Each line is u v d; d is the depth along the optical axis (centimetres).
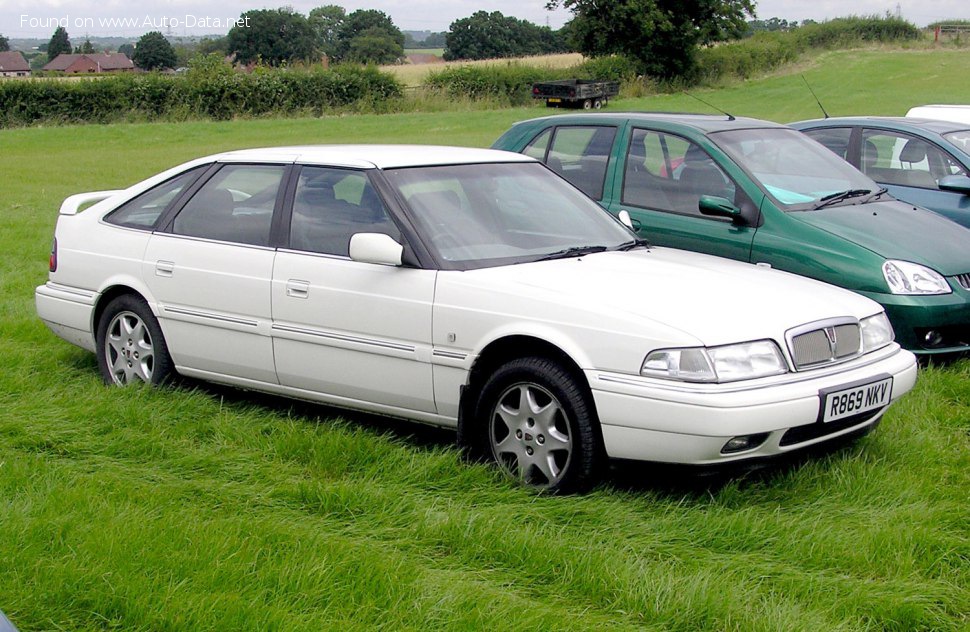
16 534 416
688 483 498
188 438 564
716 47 6631
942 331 702
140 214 662
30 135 3725
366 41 10619
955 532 446
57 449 545
